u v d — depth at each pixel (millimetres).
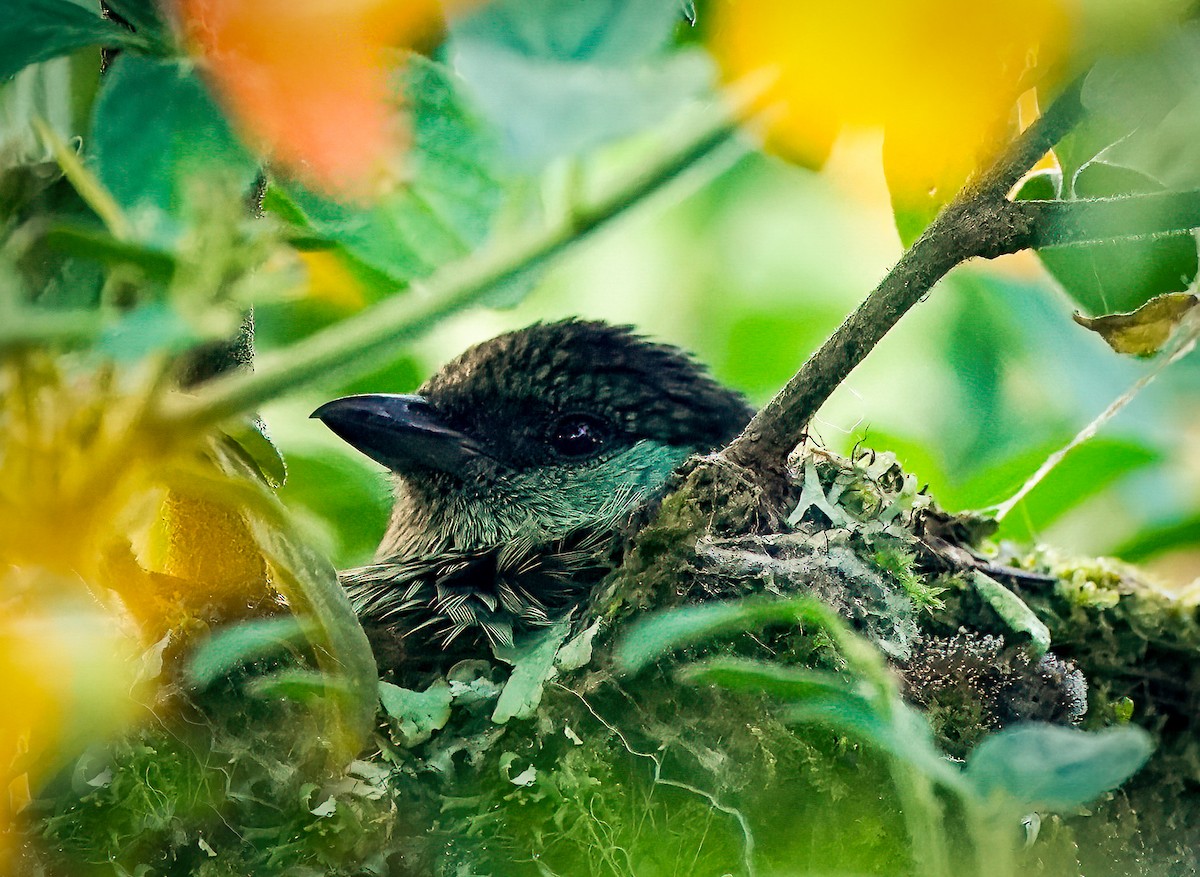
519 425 1501
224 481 1457
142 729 1463
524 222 1459
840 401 1508
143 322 1276
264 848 1464
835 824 1466
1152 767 1478
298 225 1463
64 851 1462
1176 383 1504
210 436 1457
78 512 1396
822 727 1466
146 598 1463
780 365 1521
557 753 1467
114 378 1406
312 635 1462
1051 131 1459
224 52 1321
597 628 1469
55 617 1356
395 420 1500
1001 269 1507
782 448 1474
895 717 1463
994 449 1507
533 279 1458
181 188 1366
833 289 1521
